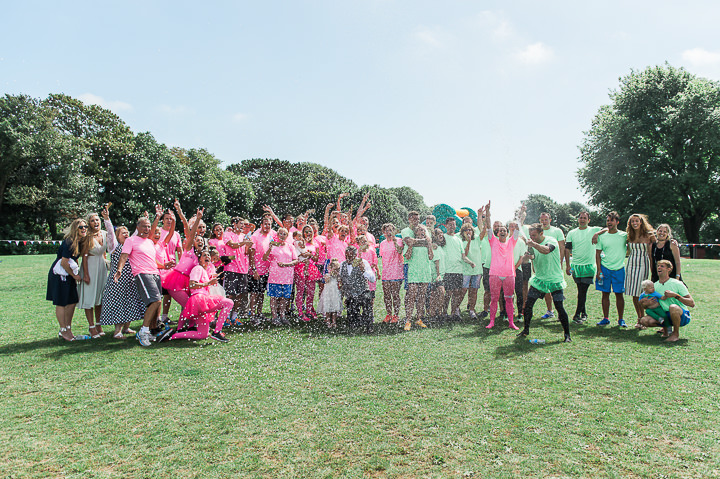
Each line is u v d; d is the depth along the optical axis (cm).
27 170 3416
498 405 352
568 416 330
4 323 678
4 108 3256
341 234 705
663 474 251
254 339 586
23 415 340
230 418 333
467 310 816
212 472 258
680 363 455
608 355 490
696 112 2706
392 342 564
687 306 570
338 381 412
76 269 568
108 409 351
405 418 330
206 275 593
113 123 4016
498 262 641
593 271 676
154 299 561
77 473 258
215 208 3931
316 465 266
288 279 692
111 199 3497
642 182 2961
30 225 3625
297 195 4816
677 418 323
